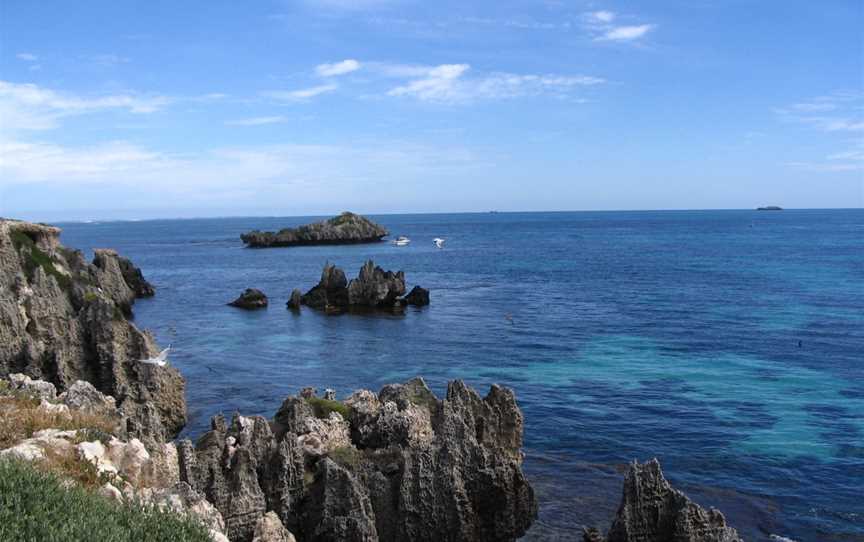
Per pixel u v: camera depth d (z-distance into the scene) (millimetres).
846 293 110938
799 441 43875
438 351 73188
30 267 86438
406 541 27984
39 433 21359
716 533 27125
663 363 65438
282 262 190375
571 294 116688
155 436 29312
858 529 32594
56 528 13297
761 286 121875
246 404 53156
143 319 96812
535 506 31000
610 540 28266
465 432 29594
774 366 63719
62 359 45875
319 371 64812
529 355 70062
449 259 192375
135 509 15750
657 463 28297
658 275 143625
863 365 63562
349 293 106438
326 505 27000
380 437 32125
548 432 45906
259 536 24125
